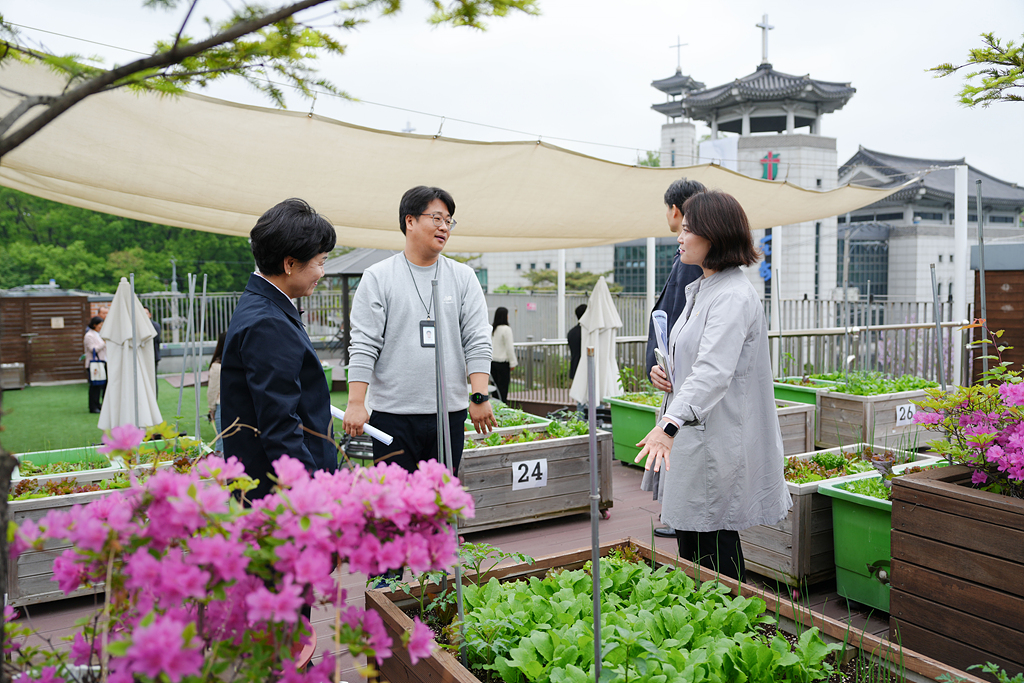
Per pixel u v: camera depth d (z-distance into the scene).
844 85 28.67
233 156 4.87
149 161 4.85
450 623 2.23
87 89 1.14
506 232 7.14
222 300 16.95
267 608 1.04
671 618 2.17
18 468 4.15
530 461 4.56
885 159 32.28
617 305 13.73
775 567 3.47
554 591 2.45
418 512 1.19
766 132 32.53
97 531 1.07
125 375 6.77
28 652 1.30
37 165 4.86
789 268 25.77
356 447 4.54
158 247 32.91
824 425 6.72
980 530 2.35
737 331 2.45
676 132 32.53
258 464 2.01
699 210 2.56
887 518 3.06
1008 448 2.44
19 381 14.05
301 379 2.10
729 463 2.58
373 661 2.23
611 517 4.86
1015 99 2.89
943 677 1.86
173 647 0.94
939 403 2.71
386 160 5.17
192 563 1.08
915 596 2.55
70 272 29.84
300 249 2.03
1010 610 2.27
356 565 1.13
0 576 1.10
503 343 8.98
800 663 1.96
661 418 2.38
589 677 1.84
